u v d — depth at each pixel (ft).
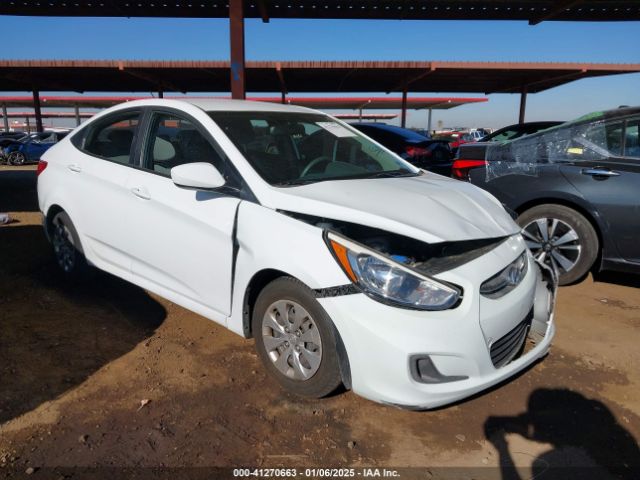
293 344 9.34
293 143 11.69
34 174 50.62
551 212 15.31
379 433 8.73
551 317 10.52
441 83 67.92
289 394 9.71
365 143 13.38
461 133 122.11
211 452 8.11
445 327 8.00
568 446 8.52
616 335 12.56
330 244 8.50
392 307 7.99
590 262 14.94
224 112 11.61
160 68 53.26
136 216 11.73
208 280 10.45
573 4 32.63
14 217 24.82
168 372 10.43
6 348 11.08
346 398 9.70
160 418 8.91
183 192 10.77
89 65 52.65
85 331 12.12
